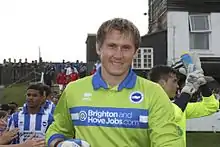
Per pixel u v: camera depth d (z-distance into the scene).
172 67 3.86
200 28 15.23
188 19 15.23
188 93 3.48
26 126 5.68
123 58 2.35
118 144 2.31
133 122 2.31
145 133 2.34
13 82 25.33
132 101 2.34
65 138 2.58
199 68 3.49
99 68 2.49
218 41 15.20
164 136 2.27
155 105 2.33
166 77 3.69
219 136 11.50
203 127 12.42
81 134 2.40
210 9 15.26
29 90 5.70
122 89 2.37
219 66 14.91
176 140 2.30
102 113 2.36
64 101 2.55
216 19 15.25
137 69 15.29
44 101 5.81
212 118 12.38
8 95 19.89
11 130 4.71
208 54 15.11
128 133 2.32
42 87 5.78
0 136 4.69
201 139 11.05
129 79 2.38
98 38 2.43
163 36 15.42
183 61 3.53
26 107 5.75
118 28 2.34
